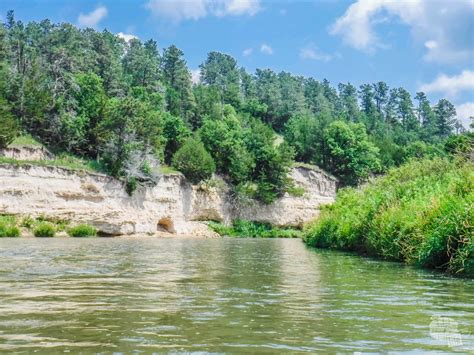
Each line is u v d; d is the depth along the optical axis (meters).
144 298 7.80
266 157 77.50
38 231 44.75
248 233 71.50
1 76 57.59
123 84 97.25
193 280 10.51
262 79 182.38
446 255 13.51
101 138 57.16
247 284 9.86
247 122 107.06
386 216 18.91
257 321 5.98
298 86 184.38
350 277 11.42
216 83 162.75
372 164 94.31
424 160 30.19
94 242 33.97
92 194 52.78
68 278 10.59
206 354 4.45
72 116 59.22
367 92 188.50
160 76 122.88
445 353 4.55
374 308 6.98
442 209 14.18
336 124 95.56
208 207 69.31
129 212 56.28
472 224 12.08
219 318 6.16
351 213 25.11
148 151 60.19
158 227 62.09
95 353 4.46
